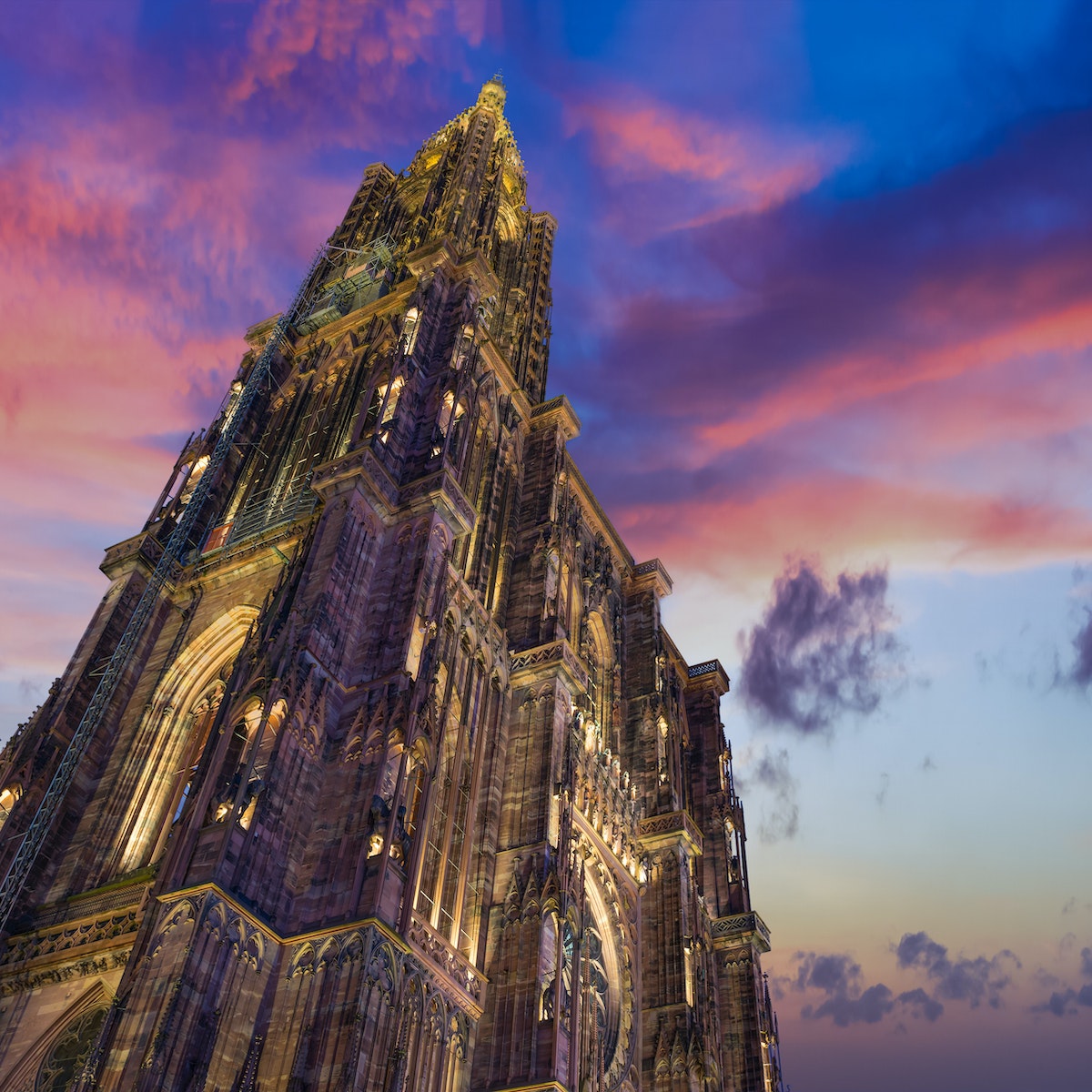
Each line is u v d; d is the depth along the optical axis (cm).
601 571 7188
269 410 6762
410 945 3609
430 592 4566
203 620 5281
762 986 6606
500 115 10069
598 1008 5194
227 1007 3155
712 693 8162
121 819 4622
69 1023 3697
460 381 5672
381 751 3866
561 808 4819
